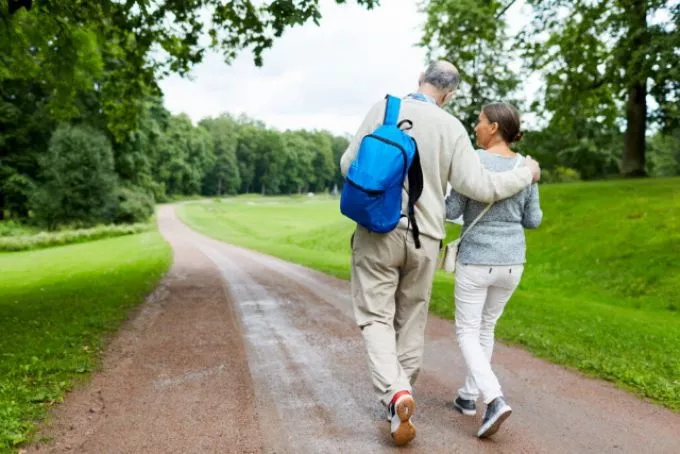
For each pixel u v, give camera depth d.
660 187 21.20
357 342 6.08
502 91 36.16
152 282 12.19
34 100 50.09
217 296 10.10
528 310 9.30
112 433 3.42
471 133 38.91
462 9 15.62
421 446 3.22
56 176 46.91
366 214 2.98
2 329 6.86
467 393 3.73
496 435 3.41
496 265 3.41
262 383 4.50
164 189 96.94
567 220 19.91
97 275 14.74
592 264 15.52
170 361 5.24
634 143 25.19
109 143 50.22
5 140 49.53
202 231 50.12
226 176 141.75
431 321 7.62
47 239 36.81
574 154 42.34
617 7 16.94
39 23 9.89
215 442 3.28
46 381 4.45
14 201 51.38
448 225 26.00
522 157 3.49
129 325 7.09
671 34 15.91
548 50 18.59
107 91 12.45
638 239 16.06
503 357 5.50
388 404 3.07
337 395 4.16
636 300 12.63
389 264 3.20
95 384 4.45
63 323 7.03
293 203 111.06
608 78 18.33
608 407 3.96
